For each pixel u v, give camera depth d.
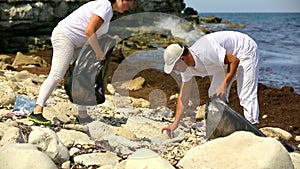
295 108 8.61
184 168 4.78
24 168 4.30
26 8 19.89
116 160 5.16
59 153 4.99
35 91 8.23
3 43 19.64
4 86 7.29
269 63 17.66
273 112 8.41
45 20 20.70
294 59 19.28
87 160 5.08
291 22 66.69
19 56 14.20
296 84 13.54
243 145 4.62
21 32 20.31
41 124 6.07
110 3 5.92
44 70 12.71
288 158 4.47
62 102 7.48
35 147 4.69
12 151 4.48
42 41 20.27
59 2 21.05
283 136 6.72
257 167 4.35
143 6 28.22
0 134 5.37
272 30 42.69
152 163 4.62
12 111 6.72
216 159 4.60
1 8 19.38
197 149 4.81
